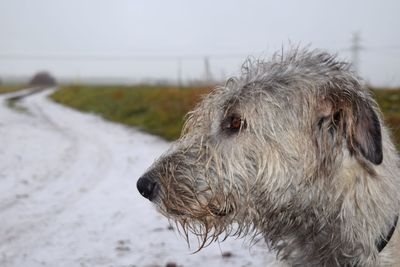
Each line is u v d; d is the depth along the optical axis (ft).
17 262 3.28
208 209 2.06
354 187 1.87
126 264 3.24
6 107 19.07
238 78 2.20
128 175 6.03
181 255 3.37
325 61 2.14
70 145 8.63
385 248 1.88
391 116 6.37
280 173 1.94
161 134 9.66
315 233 1.97
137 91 19.33
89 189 5.32
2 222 4.11
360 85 2.00
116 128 11.32
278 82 2.03
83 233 3.86
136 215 4.33
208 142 2.09
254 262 3.21
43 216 4.31
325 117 1.91
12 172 6.14
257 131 1.98
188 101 11.45
